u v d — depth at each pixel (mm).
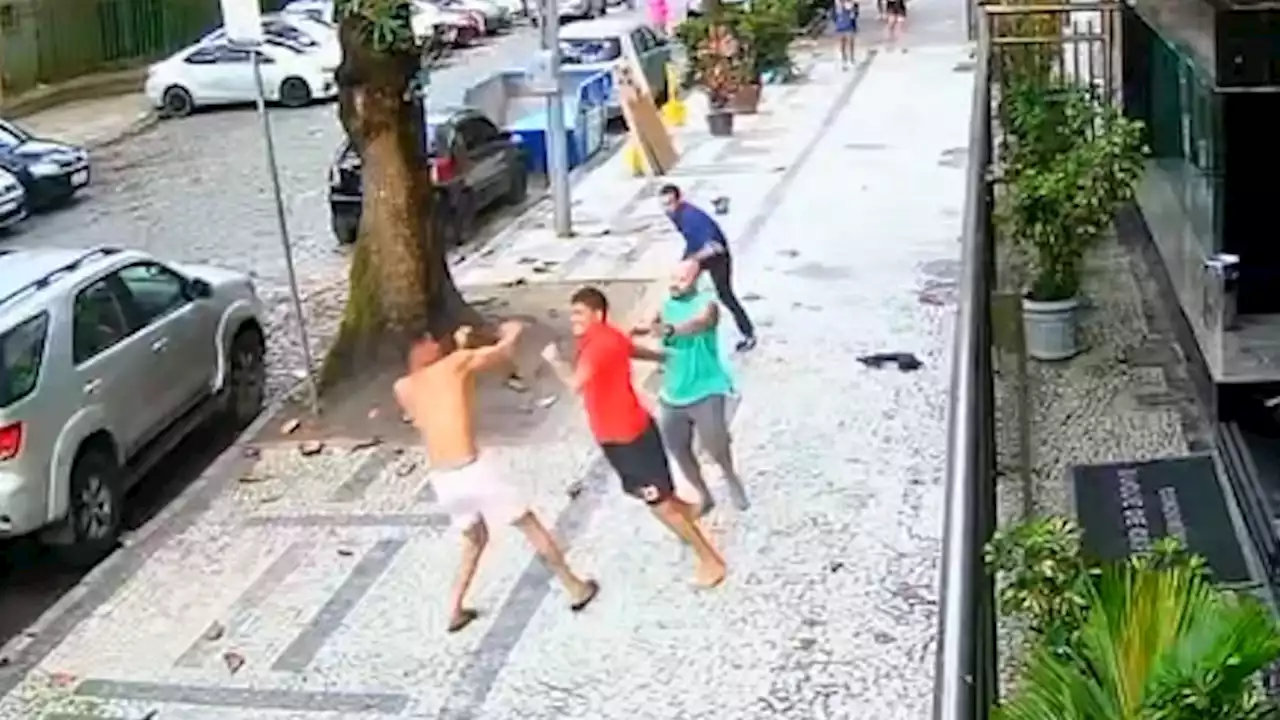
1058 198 12062
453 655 9047
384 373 13711
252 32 12883
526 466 11648
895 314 14602
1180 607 4695
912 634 8781
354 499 11484
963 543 3674
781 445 11602
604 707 8352
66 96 35312
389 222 13922
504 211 21188
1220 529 8914
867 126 24828
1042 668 4734
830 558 9766
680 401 10234
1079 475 9883
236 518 11320
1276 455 9578
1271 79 9094
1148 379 11664
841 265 16453
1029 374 11898
